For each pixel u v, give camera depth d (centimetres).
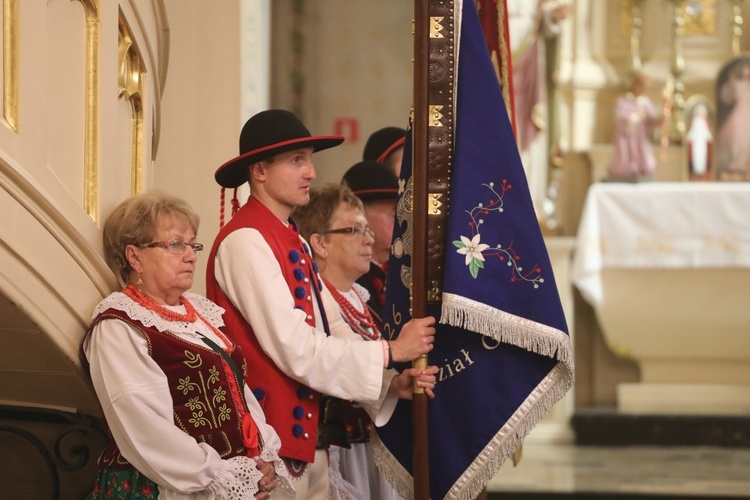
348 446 607
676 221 1543
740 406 1543
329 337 547
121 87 576
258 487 501
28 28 465
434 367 559
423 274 561
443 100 573
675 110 1656
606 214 1556
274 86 1800
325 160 1798
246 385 530
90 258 497
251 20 982
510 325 550
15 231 452
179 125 916
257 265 543
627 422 1466
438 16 575
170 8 919
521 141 1602
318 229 664
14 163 446
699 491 1127
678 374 1589
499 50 670
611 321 1572
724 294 1555
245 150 567
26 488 604
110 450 499
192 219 522
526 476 1227
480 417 564
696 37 1688
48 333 473
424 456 555
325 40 1809
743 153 1642
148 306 501
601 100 1689
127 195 593
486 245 555
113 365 478
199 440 495
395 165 841
